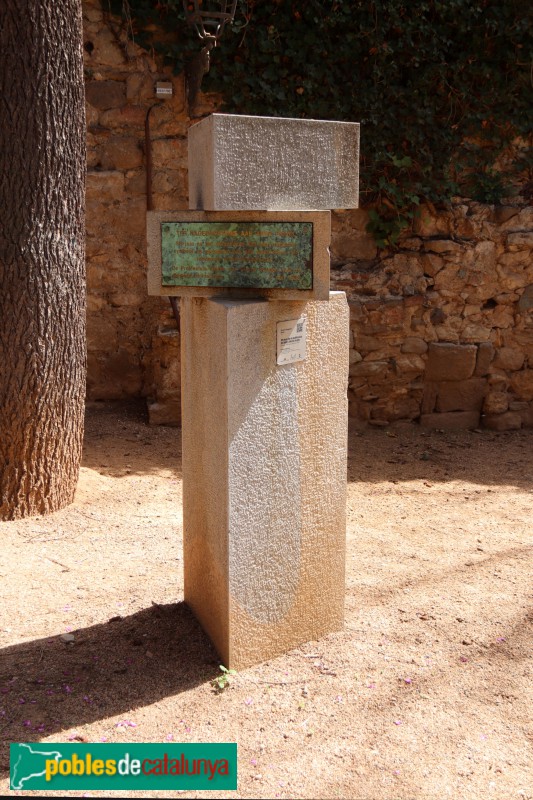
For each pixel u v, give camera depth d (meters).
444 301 7.15
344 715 3.15
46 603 3.93
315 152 3.25
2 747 2.91
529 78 6.86
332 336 3.39
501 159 7.11
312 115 6.65
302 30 6.44
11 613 3.83
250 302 3.13
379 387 7.20
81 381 5.17
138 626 3.69
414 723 3.13
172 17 6.39
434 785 2.82
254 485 3.25
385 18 6.48
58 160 4.78
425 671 3.45
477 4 6.58
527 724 3.17
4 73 4.59
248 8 6.33
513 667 3.53
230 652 3.32
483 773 2.89
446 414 7.36
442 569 4.48
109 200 6.74
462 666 3.51
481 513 5.45
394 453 6.71
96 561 4.44
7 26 4.57
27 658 3.44
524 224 7.14
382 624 3.81
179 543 4.73
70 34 4.80
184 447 3.64
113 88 6.55
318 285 3.09
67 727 3.02
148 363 7.10
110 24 6.44
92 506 5.21
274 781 2.80
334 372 3.43
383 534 5.02
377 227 6.96
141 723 3.05
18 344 4.73
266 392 3.21
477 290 7.18
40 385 4.82
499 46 6.75
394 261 7.07
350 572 4.41
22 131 4.63
